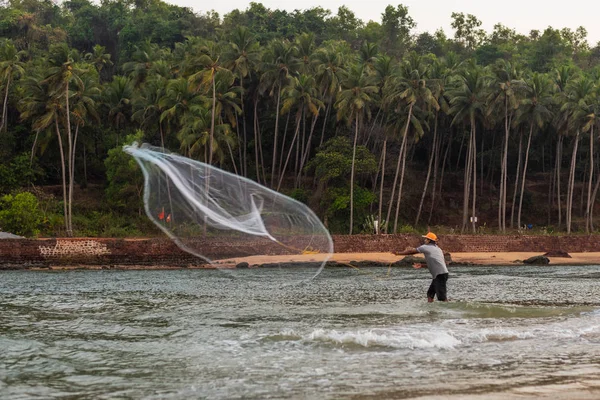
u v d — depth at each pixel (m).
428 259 17.12
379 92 66.06
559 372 9.44
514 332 12.55
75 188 67.81
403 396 8.12
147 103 62.88
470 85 63.22
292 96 61.59
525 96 64.38
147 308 17.81
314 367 9.80
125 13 101.81
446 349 11.12
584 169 79.19
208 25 95.56
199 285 26.56
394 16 112.62
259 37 91.44
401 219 71.69
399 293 21.92
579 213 76.50
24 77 63.62
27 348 11.65
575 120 63.78
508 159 81.94
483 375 9.24
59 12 109.19
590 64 114.81
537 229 70.75
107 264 42.59
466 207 66.19
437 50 112.81
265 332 12.98
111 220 60.31
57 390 8.67
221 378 9.20
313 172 75.75
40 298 21.16
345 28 114.31
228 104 59.72
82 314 16.55
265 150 76.75
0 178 60.66
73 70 52.56
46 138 57.22
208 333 13.03
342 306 17.50
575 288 24.27
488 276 32.22
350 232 57.00
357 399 8.03
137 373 9.61
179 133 56.81
